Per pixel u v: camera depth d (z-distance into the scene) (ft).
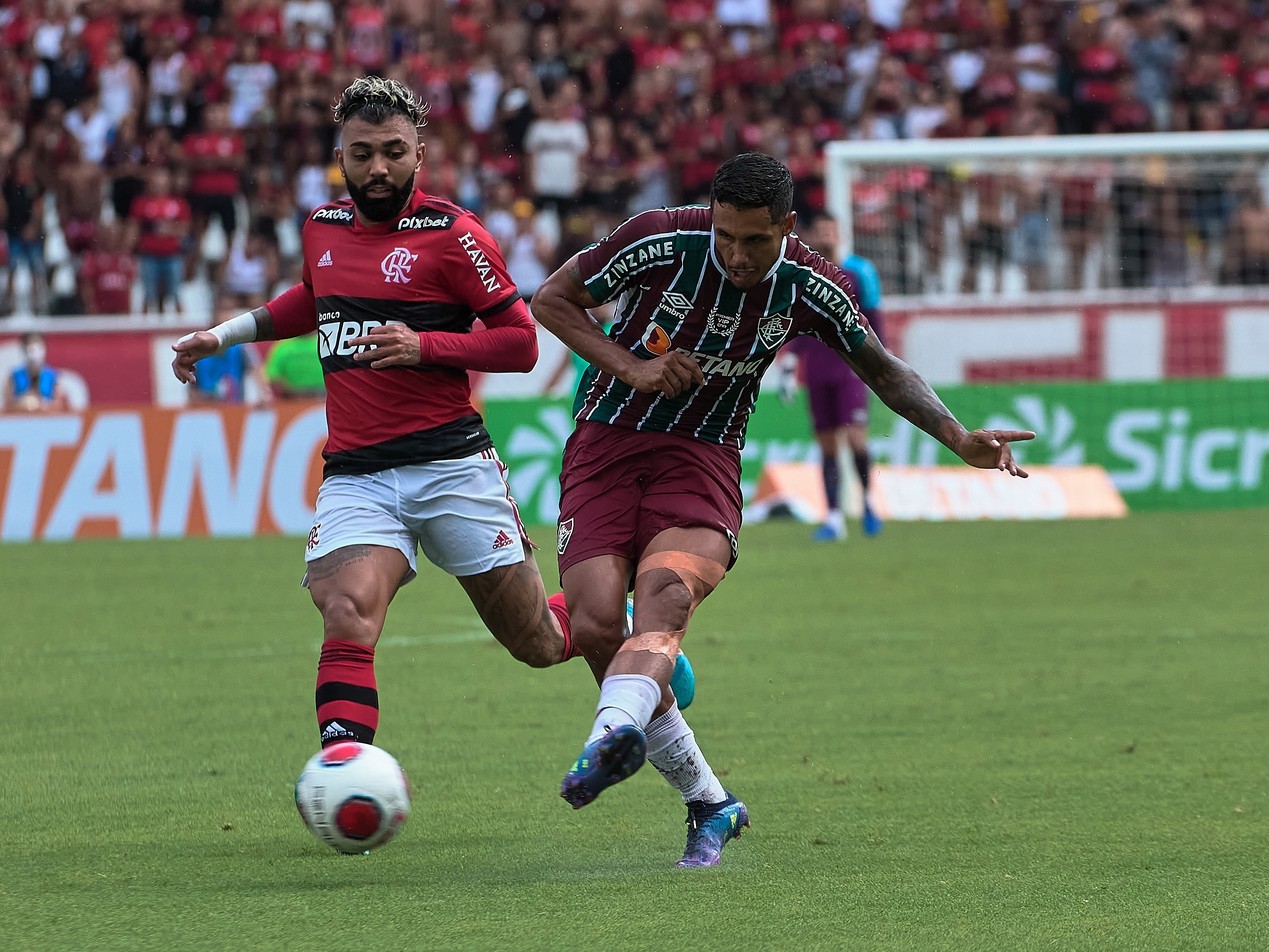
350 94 46.80
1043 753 62.03
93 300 204.33
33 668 84.38
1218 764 59.62
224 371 169.58
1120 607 105.09
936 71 241.55
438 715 71.26
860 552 137.80
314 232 48.98
